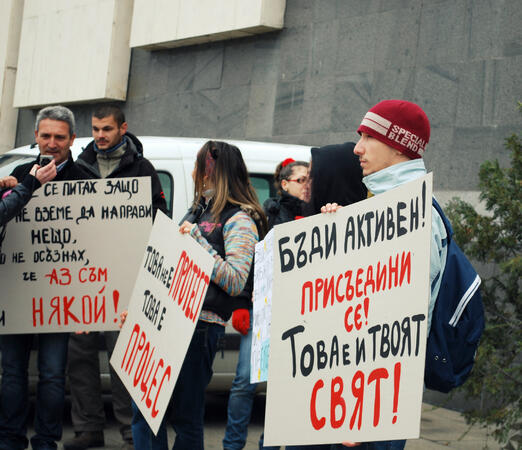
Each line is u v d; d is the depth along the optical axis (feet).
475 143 24.17
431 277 8.82
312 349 8.21
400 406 7.41
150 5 36.68
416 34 26.30
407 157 9.41
